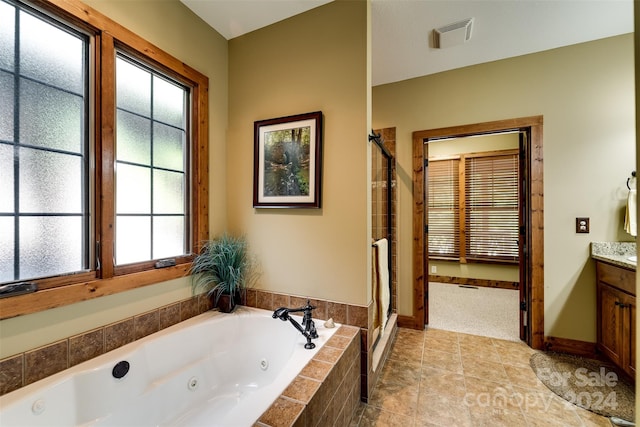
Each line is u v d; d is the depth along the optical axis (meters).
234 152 2.23
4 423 1.02
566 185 2.36
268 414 0.99
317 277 1.92
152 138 1.76
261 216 2.12
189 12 1.92
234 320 1.92
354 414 1.61
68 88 1.35
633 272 1.86
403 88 2.93
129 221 1.63
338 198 1.86
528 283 2.50
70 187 1.36
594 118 2.29
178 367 1.65
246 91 2.18
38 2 1.20
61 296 1.25
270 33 2.09
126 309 1.54
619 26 2.12
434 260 4.83
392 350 2.41
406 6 1.91
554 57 2.40
